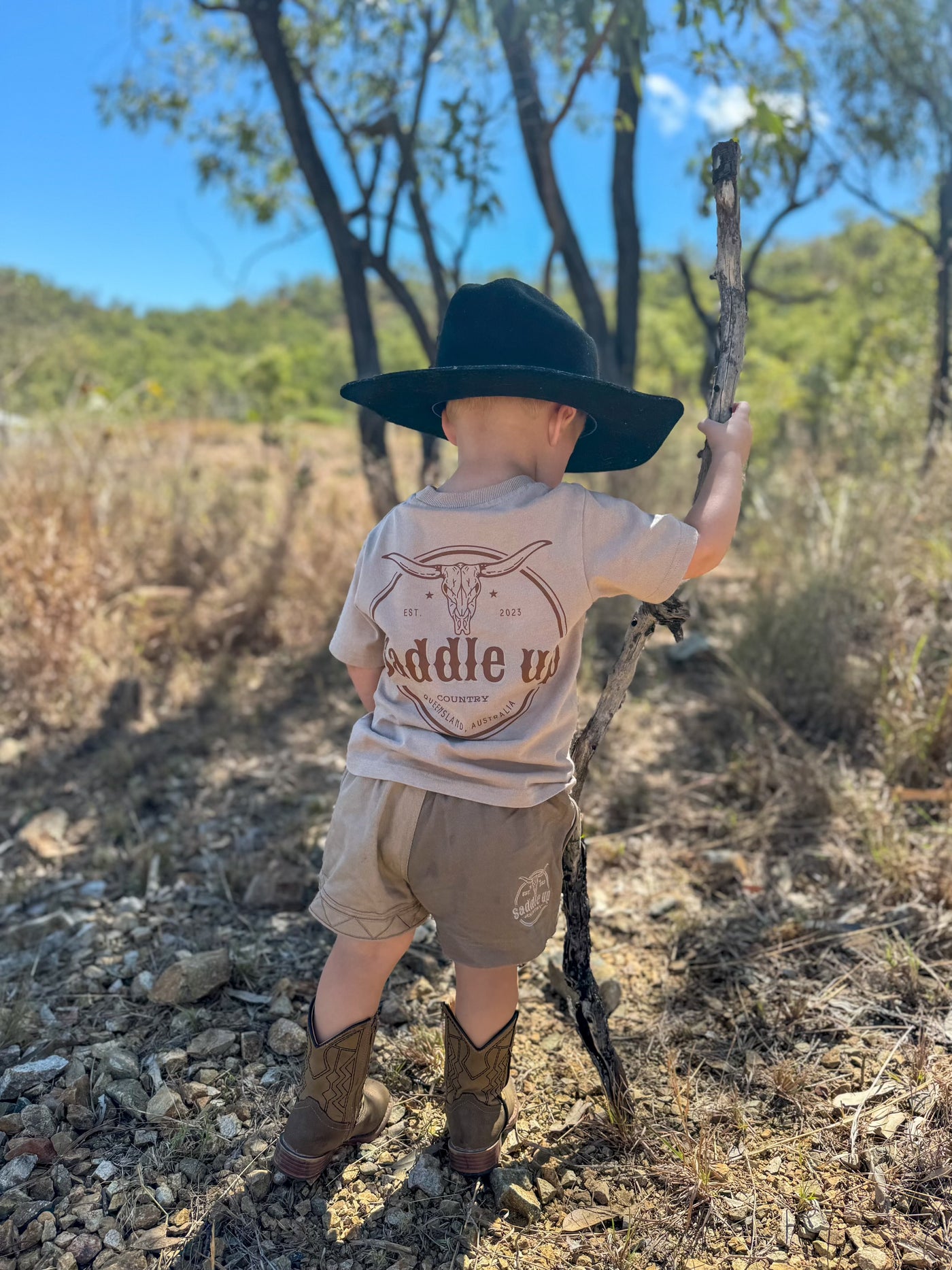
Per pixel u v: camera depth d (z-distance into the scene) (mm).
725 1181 1671
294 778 3463
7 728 3906
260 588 5012
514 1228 1599
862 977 2217
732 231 1550
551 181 3783
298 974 2303
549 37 3762
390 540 1540
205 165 6754
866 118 5684
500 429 1503
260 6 5152
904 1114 1791
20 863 2922
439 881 1481
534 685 1470
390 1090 1929
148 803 3295
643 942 2434
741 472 1563
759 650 4004
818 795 2945
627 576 1451
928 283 10445
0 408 6031
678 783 3295
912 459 5754
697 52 2791
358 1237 1581
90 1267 1520
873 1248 1523
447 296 5715
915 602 4027
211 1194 1656
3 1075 1931
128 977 2301
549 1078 1961
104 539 5031
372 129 5492
